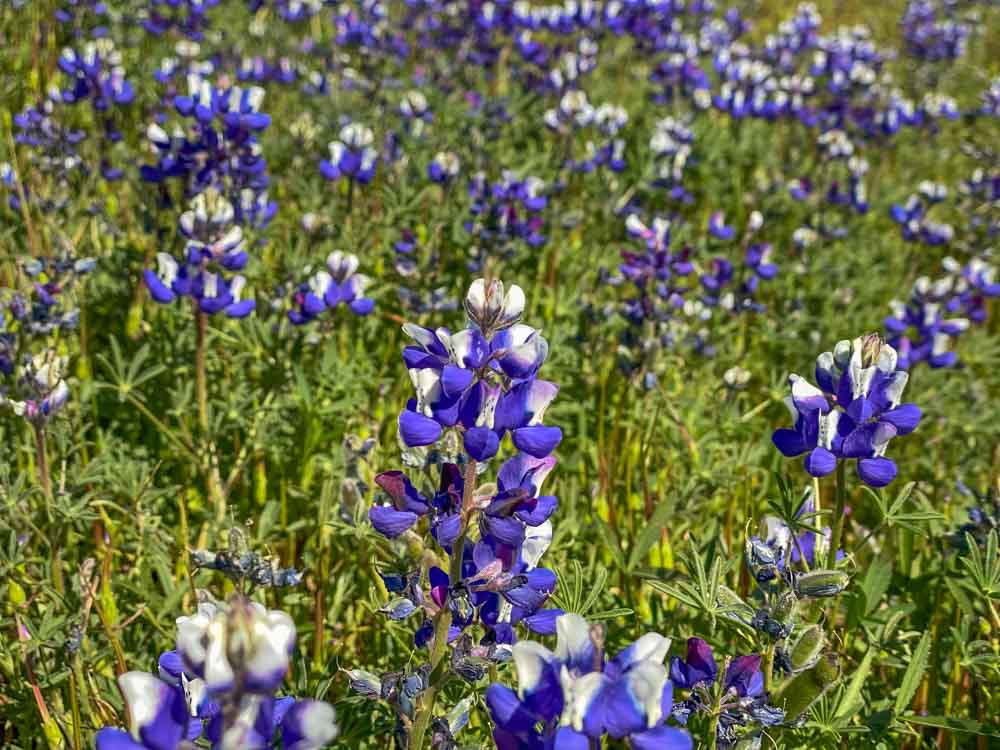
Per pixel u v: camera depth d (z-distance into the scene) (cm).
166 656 21
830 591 25
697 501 37
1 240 44
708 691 24
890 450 45
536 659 20
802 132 84
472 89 79
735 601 27
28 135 50
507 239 47
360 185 54
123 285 44
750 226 53
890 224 73
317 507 36
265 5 86
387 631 30
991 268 55
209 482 35
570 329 45
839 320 53
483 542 23
